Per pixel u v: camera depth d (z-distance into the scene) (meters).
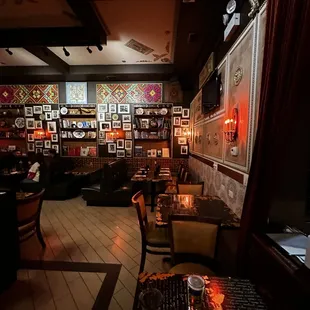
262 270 1.20
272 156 1.24
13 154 6.39
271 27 1.23
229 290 1.13
